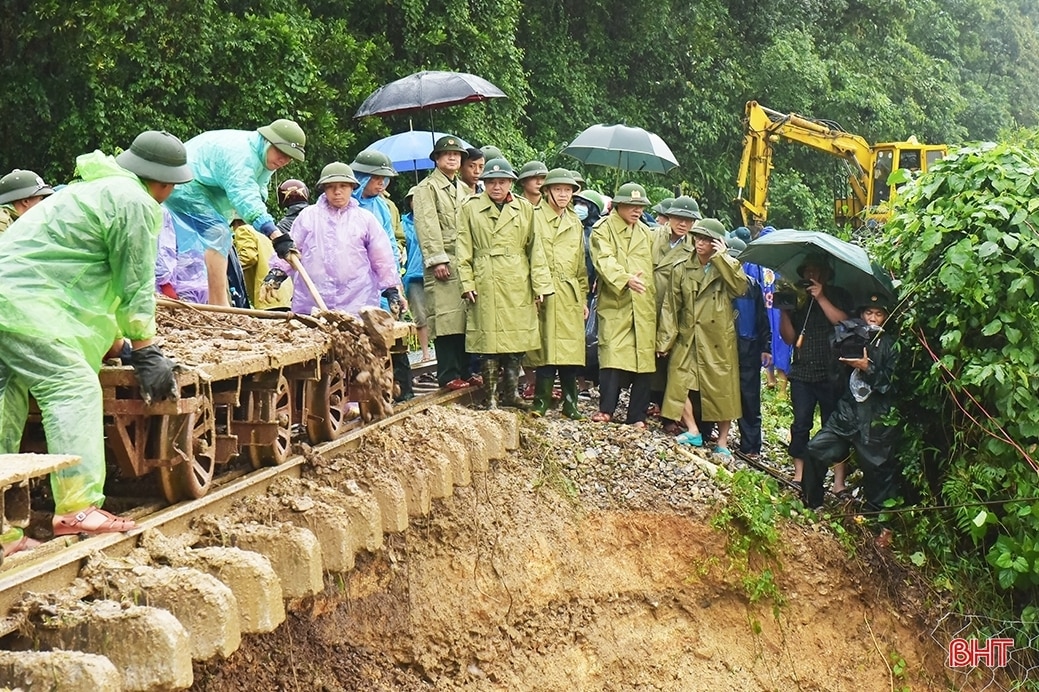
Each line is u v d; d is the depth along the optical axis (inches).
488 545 305.3
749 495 352.5
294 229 330.0
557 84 847.7
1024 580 356.5
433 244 358.3
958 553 374.3
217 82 561.9
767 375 542.3
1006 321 350.3
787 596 350.6
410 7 667.4
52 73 556.4
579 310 366.6
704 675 328.8
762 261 387.2
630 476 347.9
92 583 181.2
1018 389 347.9
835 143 808.9
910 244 374.3
